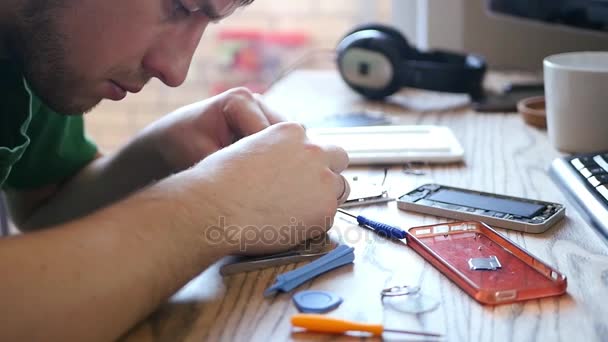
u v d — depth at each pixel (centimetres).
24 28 66
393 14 162
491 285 48
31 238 46
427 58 124
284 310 47
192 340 44
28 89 73
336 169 62
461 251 54
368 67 111
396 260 54
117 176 88
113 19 62
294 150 59
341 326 43
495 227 60
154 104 206
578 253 54
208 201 52
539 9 126
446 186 69
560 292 47
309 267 52
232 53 204
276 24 203
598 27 116
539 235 58
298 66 168
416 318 45
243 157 57
